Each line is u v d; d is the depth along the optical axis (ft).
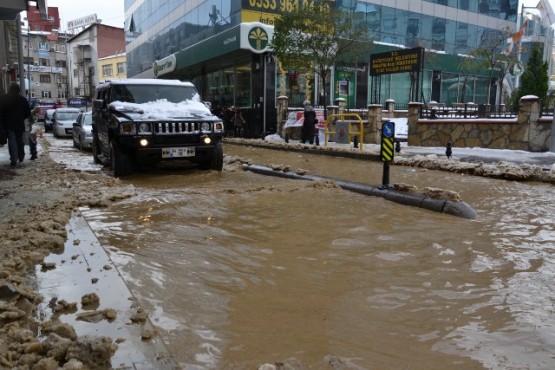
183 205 19.44
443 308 9.71
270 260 12.65
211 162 31.27
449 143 38.63
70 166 36.50
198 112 31.50
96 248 13.06
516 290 10.68
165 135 28.99
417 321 9.12
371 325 8.95
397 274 11.70
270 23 81.46
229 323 8.93
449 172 32.19
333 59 64.95
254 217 17.53
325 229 15.93
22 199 20.61
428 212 18.99
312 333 8.59
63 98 279.69
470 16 110.52
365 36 69.56
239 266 12.14
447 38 106.93
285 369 7.17
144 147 28.55
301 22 63.46
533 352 7.91
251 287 10.76
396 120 75.31
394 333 8.63
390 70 62.54
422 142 54.24
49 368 6.82
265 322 9.01
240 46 72.08
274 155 47.09
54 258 12.19
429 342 8.28
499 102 108.37
